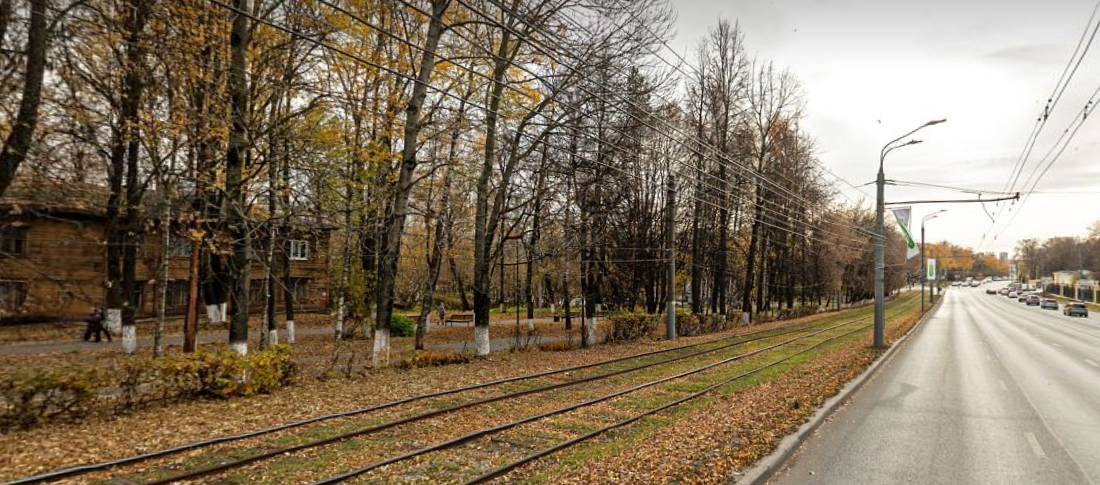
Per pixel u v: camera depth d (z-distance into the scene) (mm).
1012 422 10750
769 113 39031
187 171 13719
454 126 18594
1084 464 8211
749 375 15359
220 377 11844
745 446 8398
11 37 11492
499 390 13320
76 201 13758
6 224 13875
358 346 23766
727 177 35062
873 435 9734
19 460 7699
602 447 8367
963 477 7633
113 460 7613
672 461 7605
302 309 40094
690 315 31469
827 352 21312
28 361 17547
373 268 26938
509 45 19844
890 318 45750
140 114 13781
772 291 54906
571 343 23438
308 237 19125
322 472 7344
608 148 24906
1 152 11477
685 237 39875
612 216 29359
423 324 23672
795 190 42812
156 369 10984
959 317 52031
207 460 7812
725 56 36156
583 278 25531
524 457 7891
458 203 26281
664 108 26438
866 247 64938
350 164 18312
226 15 13352
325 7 15367
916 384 15211
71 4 11266
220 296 30344
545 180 25797
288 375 13508
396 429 9594
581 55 17188
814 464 8117
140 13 12711
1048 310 68938
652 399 12039
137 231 17078
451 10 17734
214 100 13445
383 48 17531
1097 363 20438
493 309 62750
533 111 19594
